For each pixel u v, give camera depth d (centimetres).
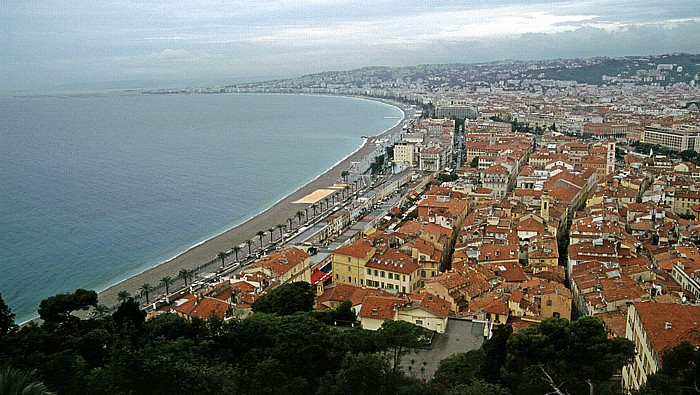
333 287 18625
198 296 18012
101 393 9338
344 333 12088
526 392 9731
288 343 11319
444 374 10744
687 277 18300
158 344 11150
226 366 10544
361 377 9962
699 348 9250
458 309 16212
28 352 10944
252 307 16512
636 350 11262
